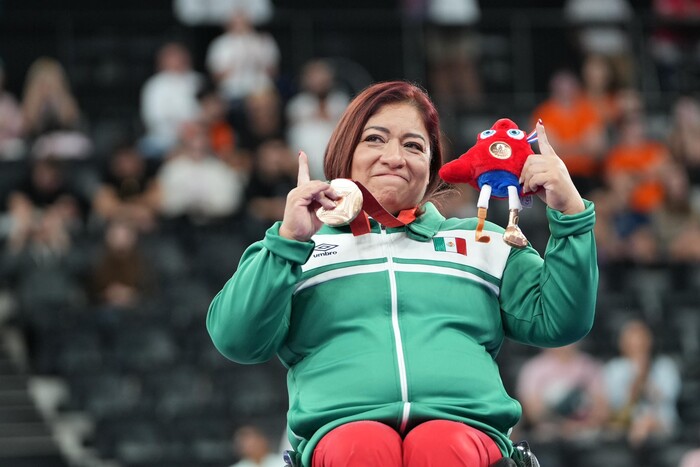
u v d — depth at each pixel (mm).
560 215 4570
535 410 12789
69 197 15359
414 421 4418
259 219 15594
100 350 13711
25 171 15977
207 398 13234
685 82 19156
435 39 18641
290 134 16453
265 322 4438
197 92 16812
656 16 19297
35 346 13836
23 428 12938
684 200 16516
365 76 18391
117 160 15617
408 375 4441
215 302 4586
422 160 4844
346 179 4602
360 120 4852
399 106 4875
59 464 12664
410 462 4238
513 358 13773
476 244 4773
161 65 17062
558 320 4617
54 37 17828
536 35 19047
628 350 13156
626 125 17109
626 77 18391
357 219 4656
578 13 19328
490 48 18891
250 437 11836
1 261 14414
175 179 15555
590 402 12852
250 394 13297
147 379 13344
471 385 4473
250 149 16297
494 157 4703
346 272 4652
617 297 15180
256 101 16438
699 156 17844
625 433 12789
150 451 12641
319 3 19969
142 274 14414
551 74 19000
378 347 4488
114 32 18016
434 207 4945
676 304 15211
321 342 4594
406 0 19094
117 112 17703
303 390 4527
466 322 4613
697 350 14656
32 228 14516
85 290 14367
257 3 18391
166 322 13984
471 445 4246
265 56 17203
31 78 17500
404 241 4730
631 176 16641
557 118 17359
